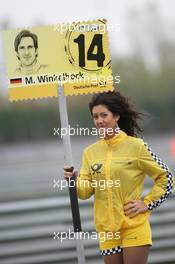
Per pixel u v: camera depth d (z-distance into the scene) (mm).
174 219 15156
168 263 14930
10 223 14883
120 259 10633
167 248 15023
